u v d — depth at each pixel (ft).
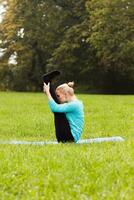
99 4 185.98
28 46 212.43
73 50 203.10
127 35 181.68
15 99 120.26
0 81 220.64
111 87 210.38
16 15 210.59
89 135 53.11
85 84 212.84
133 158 31.53
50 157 32.42
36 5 207.92
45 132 59.26
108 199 22.56
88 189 24.30
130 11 181.37
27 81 219.20
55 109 41.39
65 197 23.12
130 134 53.16
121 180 25.84
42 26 207.82
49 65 204.03
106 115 76.07
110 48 183.21
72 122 41.86
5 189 24.94
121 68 192.34
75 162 30.42
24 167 29.22
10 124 66.33
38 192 24.06
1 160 31.53
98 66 206.39
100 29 182.80
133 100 111.45
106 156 32.30
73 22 208.03
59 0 208.23
